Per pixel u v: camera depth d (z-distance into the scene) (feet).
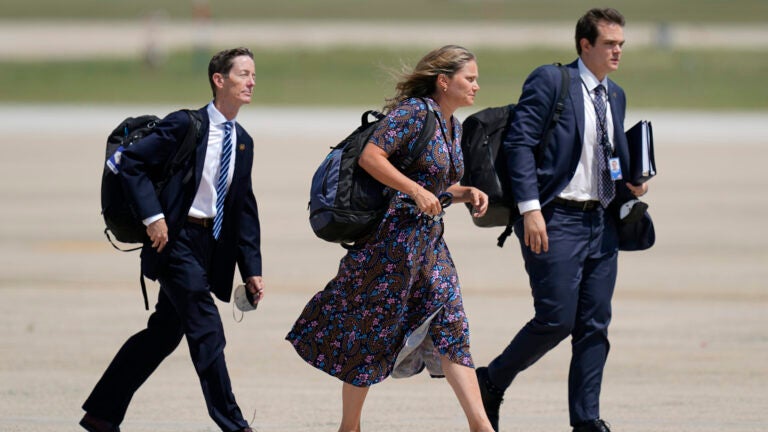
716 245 159.74
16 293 124.67
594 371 71.92
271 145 286.46
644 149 73.05
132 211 66.44
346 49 589.32
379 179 64.13
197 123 67.72
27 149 274.36
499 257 151.23
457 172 68.23
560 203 71.77
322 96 452.76
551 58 561.84
